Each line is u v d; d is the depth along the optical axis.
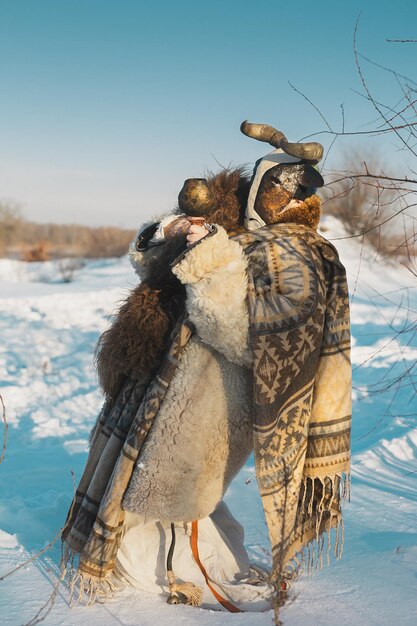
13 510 4.32
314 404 3.08
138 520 3.21
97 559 3.03
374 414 7.02
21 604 2.99
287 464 2.94
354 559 3.47
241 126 3.24
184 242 3.13
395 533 3.81
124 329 3.11
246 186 3.28
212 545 3.20
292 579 3.22
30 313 16.47
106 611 2.95
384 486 4.72
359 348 10.88
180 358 3.00
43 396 8.34
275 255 2.94
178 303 3.10
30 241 49.94
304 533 3.17
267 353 2.81
